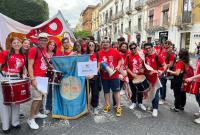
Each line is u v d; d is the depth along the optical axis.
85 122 5.02
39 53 4.57
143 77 5.62
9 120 4.60
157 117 5.42
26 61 4.51
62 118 5.13
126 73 6.02
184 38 21.81
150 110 5.93
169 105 6.47
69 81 5.16
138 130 4.62
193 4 20.22
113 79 5.51
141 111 5.86
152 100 5.55
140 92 5.80
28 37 7.93
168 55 6.30
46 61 4.71
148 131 4.59
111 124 4.92
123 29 38.41
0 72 4.23
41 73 4.63
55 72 4.93
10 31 7.66
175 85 5.75
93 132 4.49
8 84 4.02
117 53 5.60
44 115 5.23
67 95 5.16
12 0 21.97
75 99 5.20
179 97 5.77
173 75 5.81
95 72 5.21
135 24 33.06
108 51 5.55
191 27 20.58
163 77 6.40
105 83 5.62
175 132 4.57
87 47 5.67
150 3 27.58
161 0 25.02
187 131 4.63
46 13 26.14
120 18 40.28
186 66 5.46
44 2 25.42
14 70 4.30
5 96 4.10
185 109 6.11
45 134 4.36
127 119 5.25
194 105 6.53
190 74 5.42
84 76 5.32
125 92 7.31
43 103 5.46
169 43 6.37
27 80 4.29
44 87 4.58
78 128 4.68
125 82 6.38
